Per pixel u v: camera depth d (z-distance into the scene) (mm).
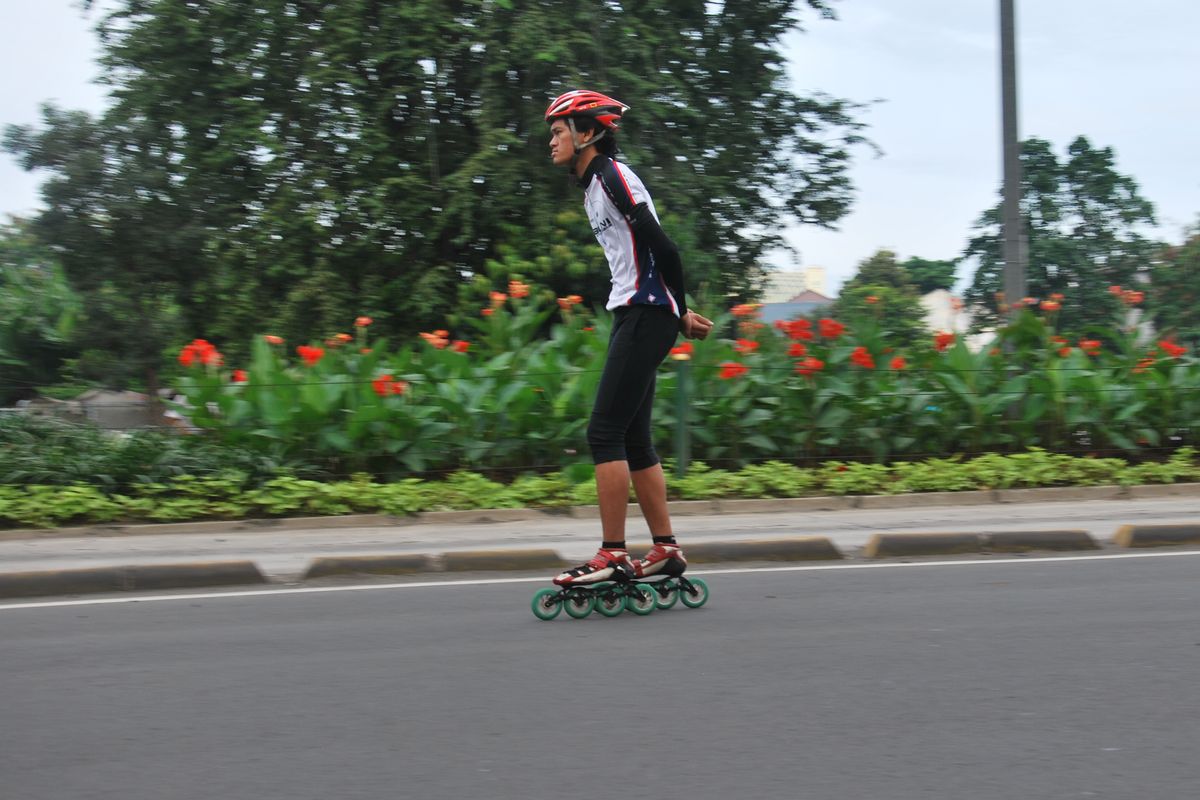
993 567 6523
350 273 17109
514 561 6797
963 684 3975
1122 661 4285
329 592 5953
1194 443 11344
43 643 4766
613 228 5035
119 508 8672
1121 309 12359
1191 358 11359
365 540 7930
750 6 18359
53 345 26250
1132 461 11227
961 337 10992
